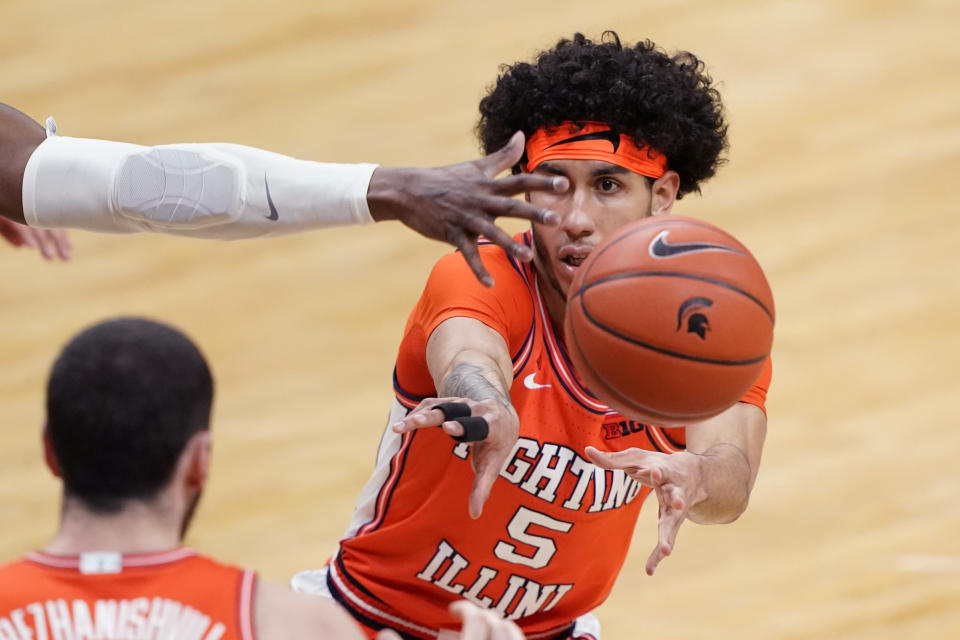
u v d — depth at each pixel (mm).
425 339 9383
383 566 10344
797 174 29938
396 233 29016
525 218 7766
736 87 33188
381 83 33906
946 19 35781
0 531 19969
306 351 24719
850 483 20703
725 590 18531
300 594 6582
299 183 8617
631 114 9328
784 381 23422
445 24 36500
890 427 22047
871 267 26656
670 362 8148
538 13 36656
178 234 9055
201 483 6578
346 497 20469
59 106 32969
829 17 36000
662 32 35438
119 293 26938
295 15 37438
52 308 26547
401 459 9859
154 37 36406
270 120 32312
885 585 18328
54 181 8984
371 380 23766
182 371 6348
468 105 32531
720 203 29000
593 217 9375
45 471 21609
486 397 8008
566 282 9422
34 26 37062
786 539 19594
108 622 6109
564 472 9562
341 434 22188
